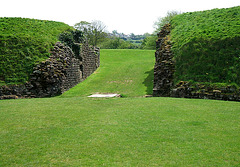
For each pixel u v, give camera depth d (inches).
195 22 777.6
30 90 596.7
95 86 753.6
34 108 383.6
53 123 287.7
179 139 221.9
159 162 174.6
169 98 488.4
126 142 215.6
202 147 202.1
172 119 295.0
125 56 1418.6
